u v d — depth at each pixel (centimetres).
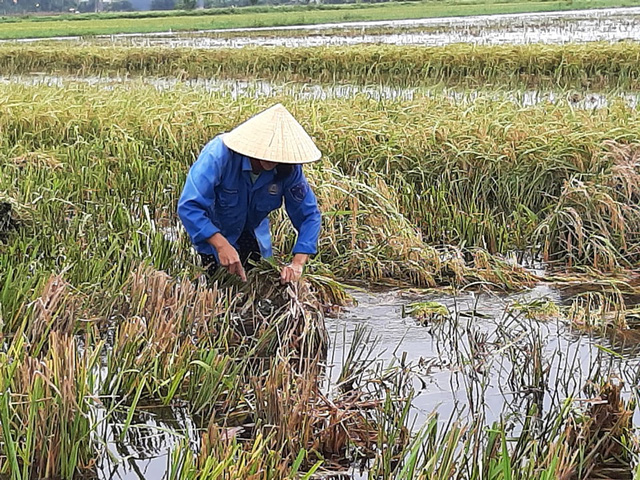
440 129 781
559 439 321
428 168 746
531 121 825
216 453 316
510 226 666
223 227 481
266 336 426
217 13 5506
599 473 337
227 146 444
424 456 332
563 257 626
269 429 350
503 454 290
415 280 578
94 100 1059
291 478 301
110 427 364
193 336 439
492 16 4144
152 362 390
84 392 338
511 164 718
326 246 611
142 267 486
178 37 2962
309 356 423
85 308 451
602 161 699
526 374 419
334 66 1766
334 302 532
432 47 1833
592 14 3906
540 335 470
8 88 1173
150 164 815
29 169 746
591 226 630
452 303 539
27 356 354
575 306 510
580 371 410
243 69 1864
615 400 365
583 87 1541
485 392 406
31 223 589
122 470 335
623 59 1603
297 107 946
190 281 497
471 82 1638
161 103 1011
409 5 6016
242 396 380
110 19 4903
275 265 496
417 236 616
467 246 650
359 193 643
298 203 479
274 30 3297
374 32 2986
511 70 1634
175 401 388
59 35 3334
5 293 446
